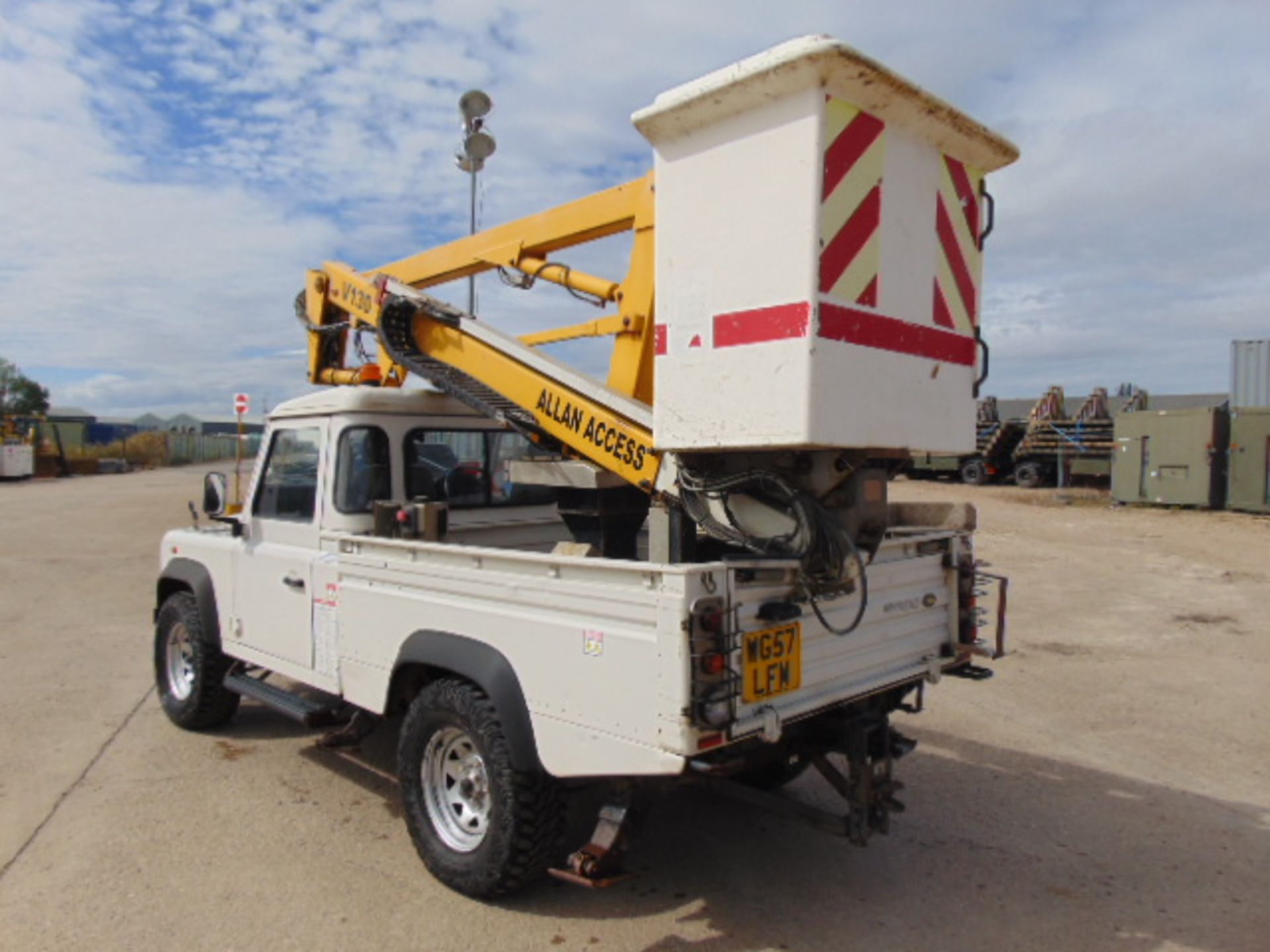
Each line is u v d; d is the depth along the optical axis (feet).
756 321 9.43
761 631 10.06
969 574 13.98
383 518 13.89
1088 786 16.56
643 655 9.69
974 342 11.41
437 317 15.96
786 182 9.19
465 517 16.93
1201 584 37.70
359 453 15.38
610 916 11.65
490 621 11.51
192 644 18.13
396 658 13.00
